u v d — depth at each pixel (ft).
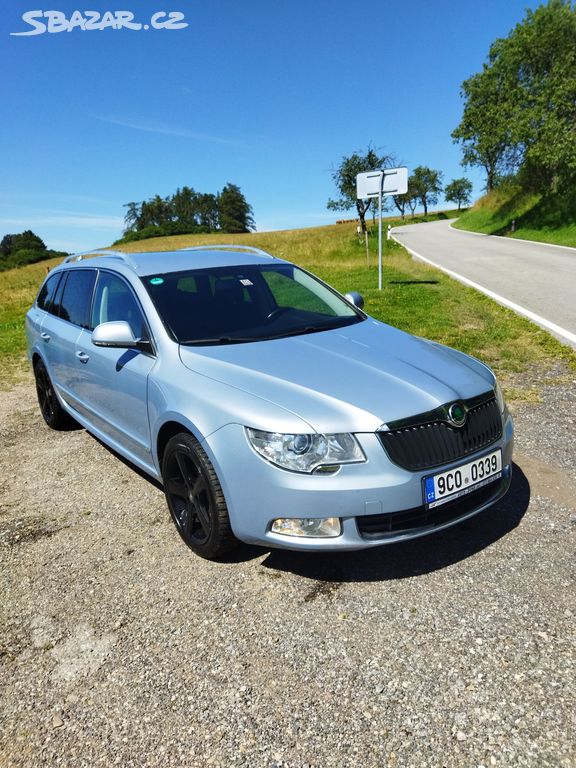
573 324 28.58
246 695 7.57
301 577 10.00
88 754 6.87
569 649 7.98
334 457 8.74
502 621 8.60
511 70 125.49
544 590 9.22
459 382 10.15
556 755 6.46
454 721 6.97
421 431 9.13
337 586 9.69
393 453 8.87
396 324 29.22
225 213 493.77
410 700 7.32
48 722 7.37
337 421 8.89
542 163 112.06
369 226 219.61
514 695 7.29
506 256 73.31
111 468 15.33
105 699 7.66
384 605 9.14
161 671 8.08
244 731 7.04
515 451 14.65
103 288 14.47
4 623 9.32
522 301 36.06
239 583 9.95
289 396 9.40
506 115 122.72
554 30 116.88
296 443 8.79
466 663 7.86
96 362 13.64
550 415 16.96
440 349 12.16
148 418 11.55
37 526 12.42
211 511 9.93
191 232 444.55
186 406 10.14
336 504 8.74
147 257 14.73
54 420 18.40
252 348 11.28
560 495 12.25
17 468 15.79
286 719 7.16
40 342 17.79
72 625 9.16
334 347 11.34
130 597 9.76
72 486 14.35
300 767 6.52
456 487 9.40
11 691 7.91
